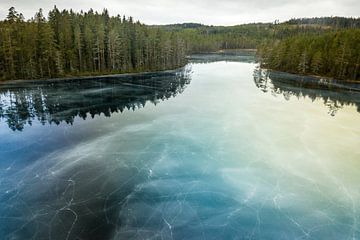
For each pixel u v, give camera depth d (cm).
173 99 5366
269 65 11181
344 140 3353
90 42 8538
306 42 10356
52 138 3269
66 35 8406
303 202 2145
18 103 4903
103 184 2311
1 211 1955
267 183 2394
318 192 2275
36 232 1767
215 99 5412
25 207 2003
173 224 1881
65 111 4438
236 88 6625
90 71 8506
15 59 7325
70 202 2067
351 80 8225
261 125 3862
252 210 2045
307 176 2517
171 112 4453
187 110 4581
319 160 2823
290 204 2120
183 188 2294
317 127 3819
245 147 3108
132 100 5234
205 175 2500
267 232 1836
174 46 11094
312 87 7019
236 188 2311
